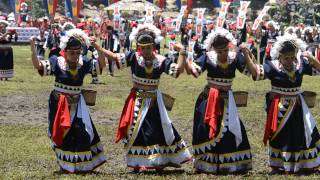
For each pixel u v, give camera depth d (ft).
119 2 156.46
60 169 28.66
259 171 29.55
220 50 27.71
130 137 27.84
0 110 48.85
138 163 27.66
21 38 137.18
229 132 27.68
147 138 27.68
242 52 28.45
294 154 27.91
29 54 113.29
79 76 27.86
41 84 66.13
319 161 28.09
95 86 66.08
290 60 27.94
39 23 137.49
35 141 37.14
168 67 28.07
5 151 34.14
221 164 27.68
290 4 176.04
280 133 28.22
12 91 59.93
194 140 28.37
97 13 206.28
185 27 102.89
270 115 28.35
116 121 44.86
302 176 27.58
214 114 27.61
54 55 28.30
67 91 27.68
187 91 62.90
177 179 26.91
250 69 28.22
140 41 27.78
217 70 28.04
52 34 89.76
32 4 187.01
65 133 27.35
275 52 28.09
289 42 27.89
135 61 28.25
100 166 30.86
